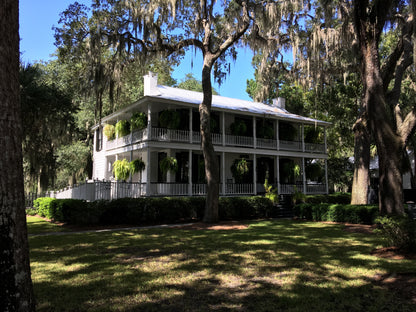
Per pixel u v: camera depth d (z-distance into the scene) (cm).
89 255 716
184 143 1761
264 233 1075
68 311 395
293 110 3177
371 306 401
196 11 1542
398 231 703
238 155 2152
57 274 557
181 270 577
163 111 1753
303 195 1920
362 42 1116
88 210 1305
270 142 2130
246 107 2208
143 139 1736
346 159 2956
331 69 2106
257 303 416
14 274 275
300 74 2252
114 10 1518
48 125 1652
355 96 2405
